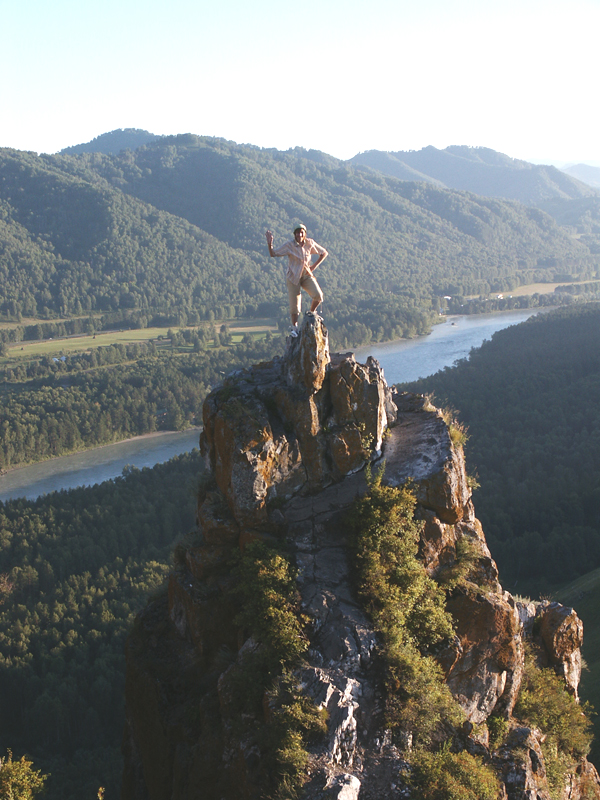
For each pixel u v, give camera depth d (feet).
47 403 641.40
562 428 454.81
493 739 49.44
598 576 235.81
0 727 223.10
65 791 179.73
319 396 59.31
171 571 58.23
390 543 51.31
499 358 641.40
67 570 308.40
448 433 61.46
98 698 217.15
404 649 46.03
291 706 41.45
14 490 471.21
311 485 57.41
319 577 50.34
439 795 40.19
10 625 264.52
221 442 56.44
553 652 63.26
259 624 47.24
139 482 388.78
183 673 52.70
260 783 40.04
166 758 49.67
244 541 53.16
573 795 55.16
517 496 341.21
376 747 42.55
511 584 294.87
